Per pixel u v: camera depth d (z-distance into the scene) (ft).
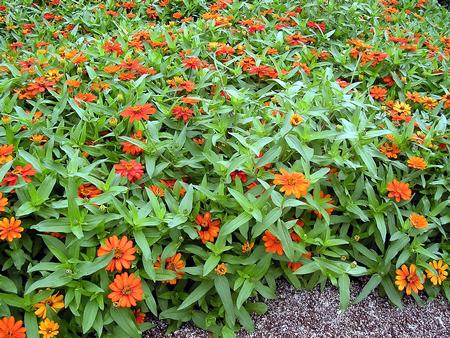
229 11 4.12
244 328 1.97
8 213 1.99
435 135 2.51
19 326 1.68
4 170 1.93
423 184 2.29
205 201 2.09
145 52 3.30
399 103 2.93
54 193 2.16
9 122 2.34
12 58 3.26
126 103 2.62
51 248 1.84
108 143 2.37
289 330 1.98
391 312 2.09
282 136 2.15
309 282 2.10
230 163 2.09
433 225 2.15
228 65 3.25
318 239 2.05
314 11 4.15
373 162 2.21
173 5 4.50
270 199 2.02
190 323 2.01
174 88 2.74
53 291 1.82
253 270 1.95
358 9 4.34
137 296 1.75
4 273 1.96
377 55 3.20
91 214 1.94
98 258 1.79
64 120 2.58
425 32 4.20
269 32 3.75
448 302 2.16
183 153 2.37
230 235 2.00
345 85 2.90
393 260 2.15
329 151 2.24
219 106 2.54
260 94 2.94
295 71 2.97
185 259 2.04
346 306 1.93
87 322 1.75
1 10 4.29
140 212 1.95
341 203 2.17
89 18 4.13
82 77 3.06
